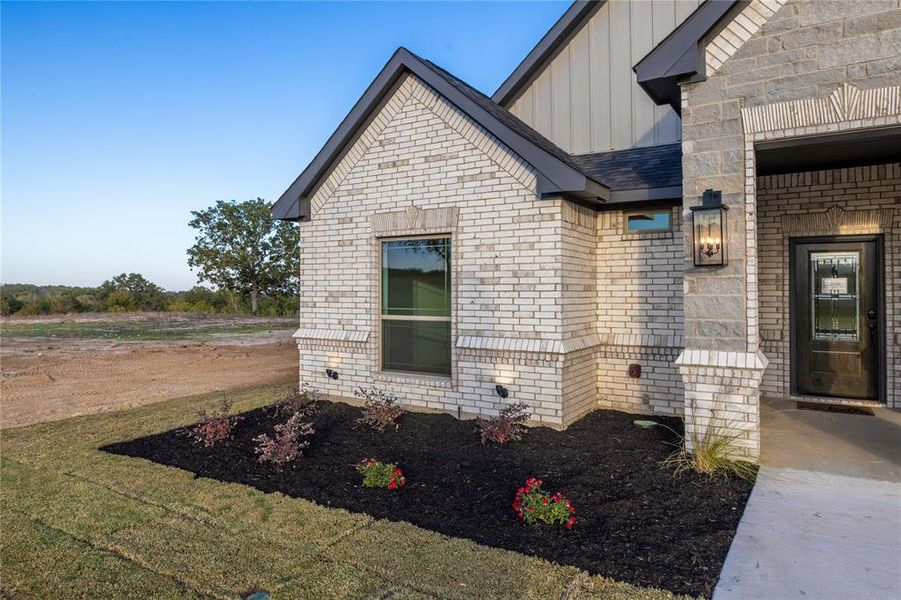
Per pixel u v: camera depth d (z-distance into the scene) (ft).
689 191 18.74
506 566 11.87
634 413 25.46
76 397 34.47
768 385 27.32
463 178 24.98
